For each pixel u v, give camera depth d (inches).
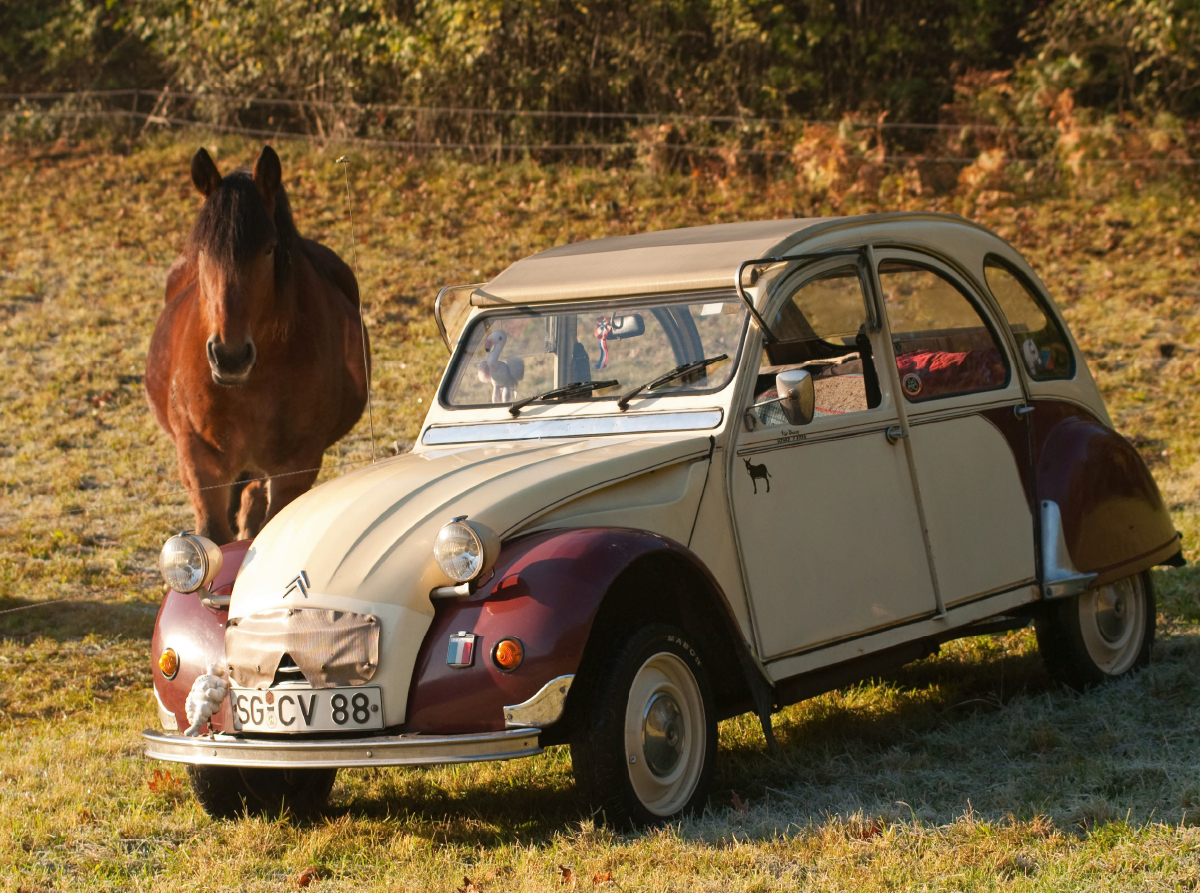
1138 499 227.6
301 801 180.5
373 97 839.7
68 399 485.1
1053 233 662.5
